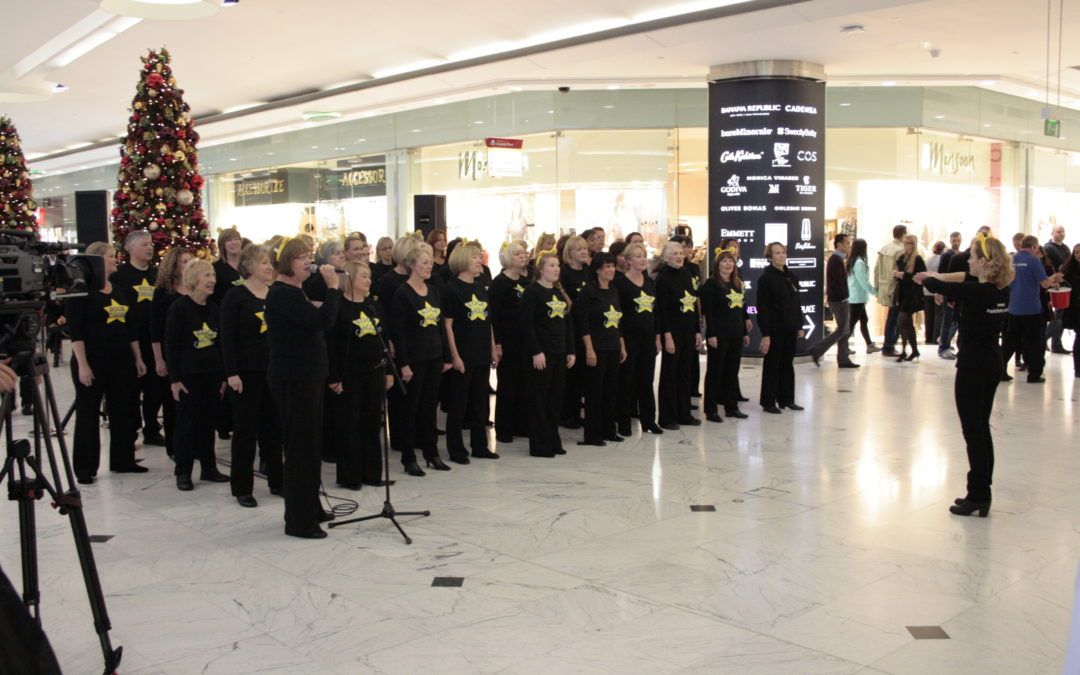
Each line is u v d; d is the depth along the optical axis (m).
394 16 10.85
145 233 7.10
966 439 5.57
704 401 8.73
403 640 3.81
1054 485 6.29
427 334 6.66
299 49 12.66
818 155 12.34
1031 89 14.68
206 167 24.55
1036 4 9.27
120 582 4.53
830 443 7.65
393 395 7.38
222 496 6.19
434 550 4.97
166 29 11.46
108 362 6.64
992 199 17.38
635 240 8.27
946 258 12.35
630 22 11.23
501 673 3.50
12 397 3.08
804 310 12.45
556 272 7.18
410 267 6.75
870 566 4.68
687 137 15.61
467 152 17.42
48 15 10.79
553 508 5.76
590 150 15.88
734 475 6.58
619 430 8.10
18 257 2.93
